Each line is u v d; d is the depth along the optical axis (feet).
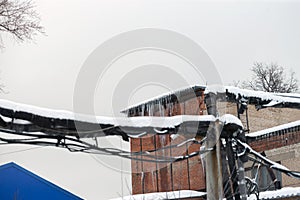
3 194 37.06
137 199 35.94
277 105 25.64
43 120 17.74
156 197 36.78
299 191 40.60
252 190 28.07
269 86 101.60
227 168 22.16
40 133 18.28
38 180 38.19
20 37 43.80
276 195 40.42
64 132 18.12
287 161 44.11
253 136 30.53
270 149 43.19
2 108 17.24
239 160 23.21
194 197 39.11
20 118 17.49
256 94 24.95
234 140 22.85
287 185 45.27
